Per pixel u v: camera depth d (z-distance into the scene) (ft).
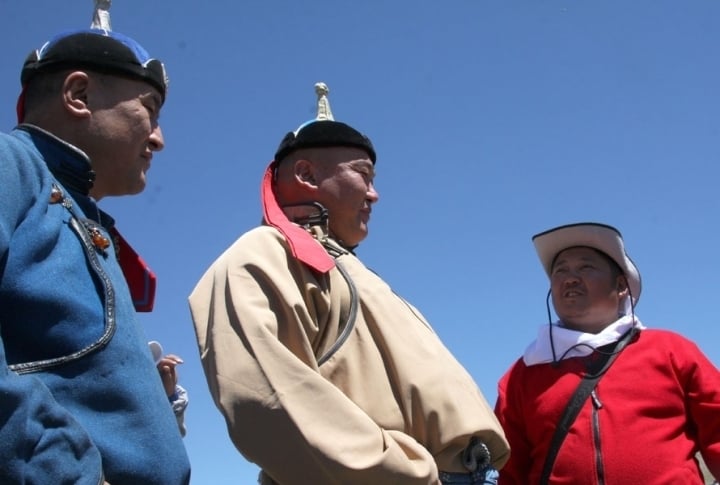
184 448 8.12
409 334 11.35
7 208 7.29
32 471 6.49
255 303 10.48
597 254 14.96
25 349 7.40
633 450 13.08
